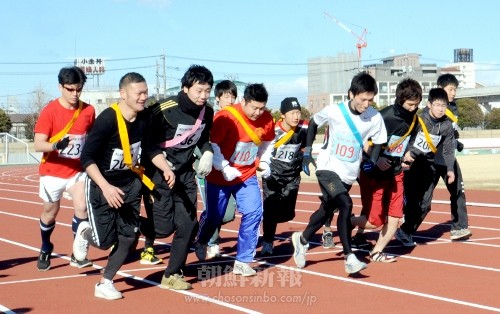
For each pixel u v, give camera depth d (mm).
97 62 91562
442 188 18750
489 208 13883
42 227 7820
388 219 8109
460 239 9820
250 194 7301
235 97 8641
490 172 26078
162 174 6641
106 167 6320
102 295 6438
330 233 9195
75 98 7375
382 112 7895
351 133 7316
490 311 5867
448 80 9242
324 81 92500
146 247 8133
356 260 7051
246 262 7395
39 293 6707
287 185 8617
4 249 9531
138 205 6488
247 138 7172
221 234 10789
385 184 8062
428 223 11742
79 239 7137
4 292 6766
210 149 6848
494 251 8867
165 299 6406
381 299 6309
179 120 6590
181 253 6781
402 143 7918
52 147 7164
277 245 9547
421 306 6043
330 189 7312
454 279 7168
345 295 6480
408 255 8625
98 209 6352
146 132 6469
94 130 6215
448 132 9016
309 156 7680
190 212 6762
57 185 7582
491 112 74562
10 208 15914
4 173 37156
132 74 6207
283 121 8523
